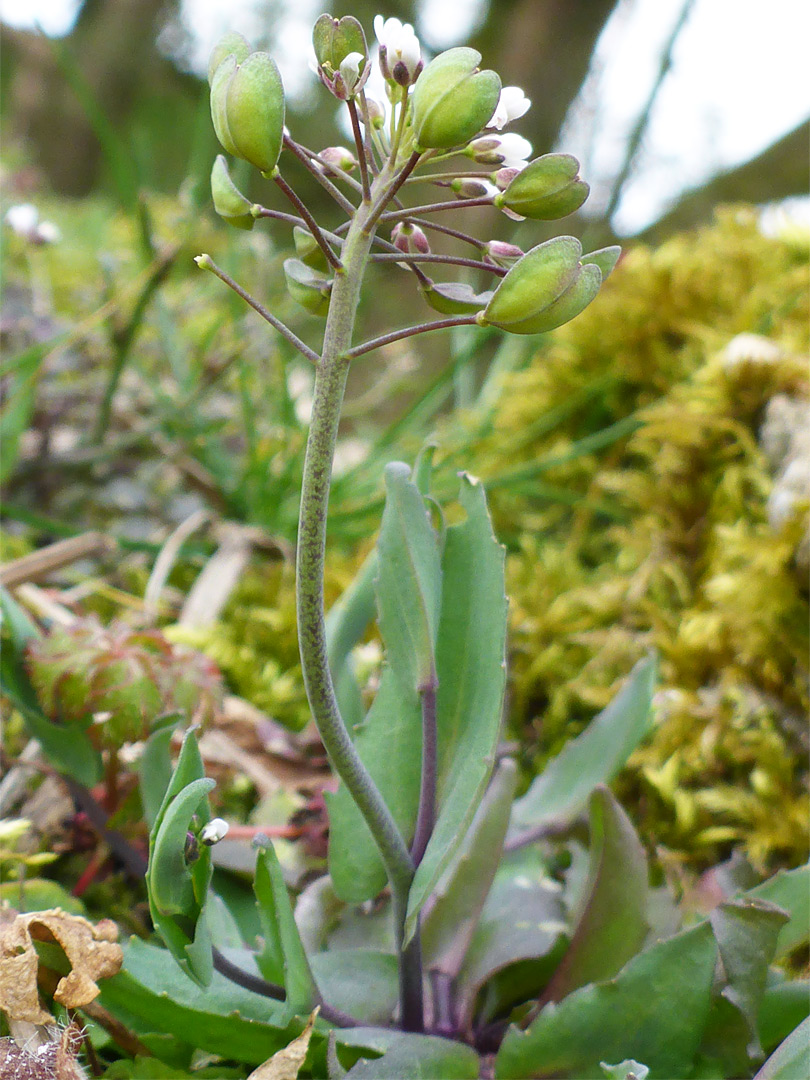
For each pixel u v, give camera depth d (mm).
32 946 76
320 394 66
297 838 118
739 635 152
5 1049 77
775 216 243
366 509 193
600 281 66
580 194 66
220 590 180
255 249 261
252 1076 74
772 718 145
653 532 187
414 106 62
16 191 372
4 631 107
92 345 243
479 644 81
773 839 127
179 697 107
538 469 196
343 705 106
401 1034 80
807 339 194
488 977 93
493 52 532
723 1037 85
